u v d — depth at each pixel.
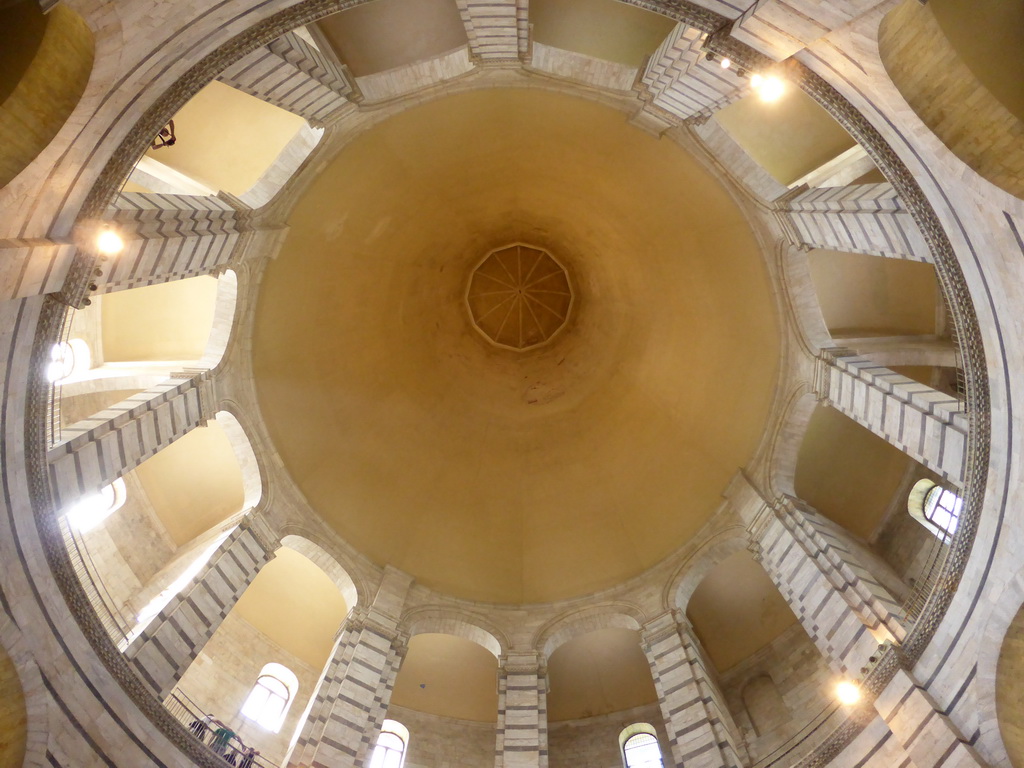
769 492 21.52
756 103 21.00
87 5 11.09
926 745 13.93
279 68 16.42
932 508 21.73
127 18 11.59
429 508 24.72
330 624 23.50
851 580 17.58
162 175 21.05
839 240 18.17
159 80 13.28
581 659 23.64
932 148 12.18
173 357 24.33
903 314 23.19
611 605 22.44
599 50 19.52
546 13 18.89
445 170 23.70
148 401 17.66
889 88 11.91
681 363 24.39
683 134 20.73
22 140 11.46
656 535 23.52
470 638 22.55
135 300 23.62
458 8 17.36
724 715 20.03
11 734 12.86
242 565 19.56
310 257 22.62
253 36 14.04
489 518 25.08
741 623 23.11
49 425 17.23
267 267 21.52
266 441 22.06
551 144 23.11
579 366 26.55
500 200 25.27
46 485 13.95
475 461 25.73
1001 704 13.44
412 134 22.02
